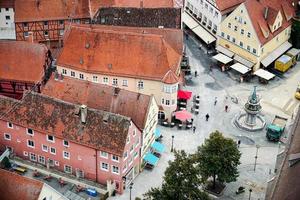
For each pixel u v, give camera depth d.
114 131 111.44
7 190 98.38
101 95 121.19
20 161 119.88
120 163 111.19
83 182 115.38
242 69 149.50
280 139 130.88
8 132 119.50
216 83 148.75
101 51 133.38
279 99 144.50
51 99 116.62
